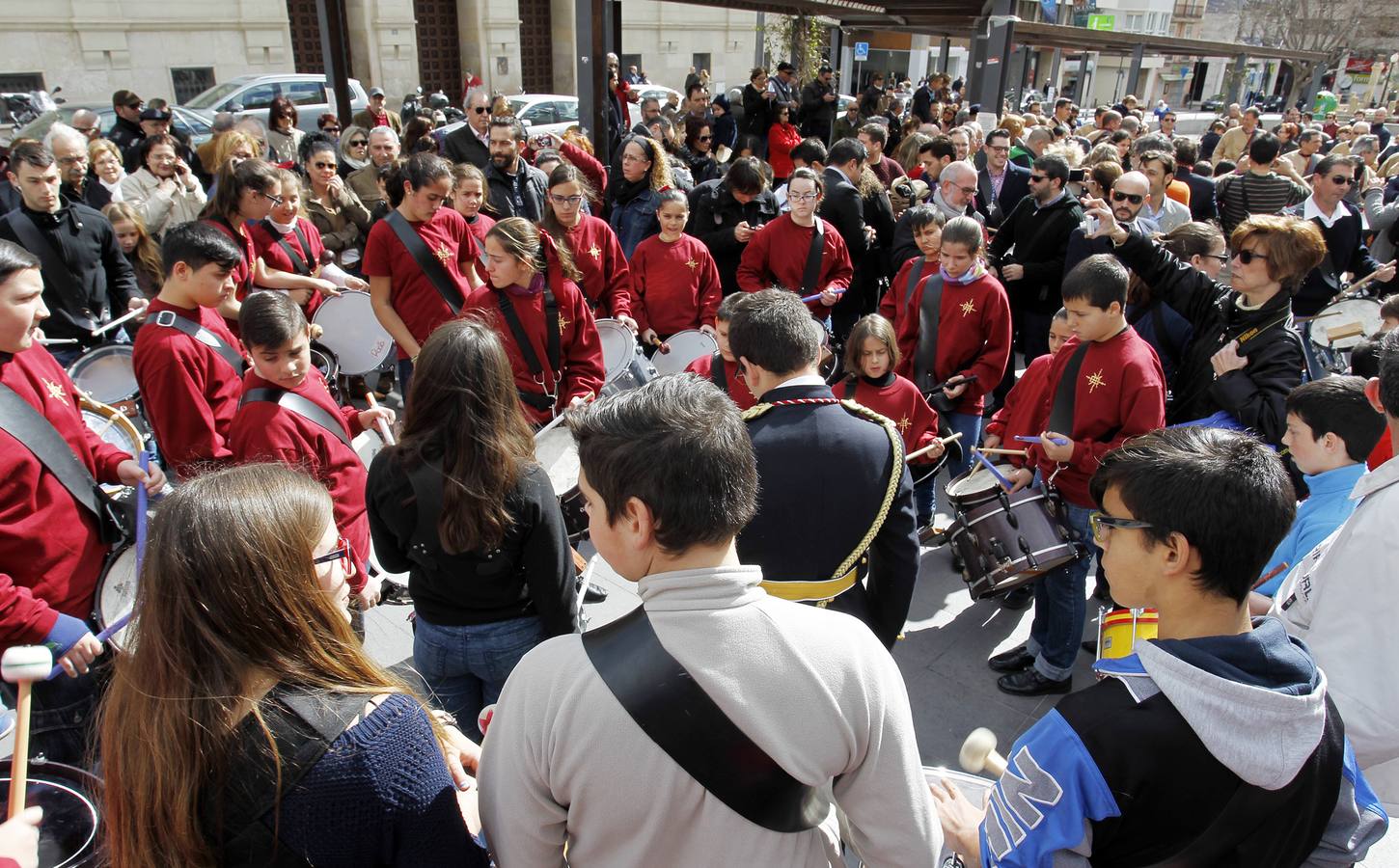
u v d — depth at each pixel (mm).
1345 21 39219
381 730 1104
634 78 18359
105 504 2350
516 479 1931
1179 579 1190
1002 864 1218
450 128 8125
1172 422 3574
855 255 5891
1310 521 2105
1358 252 5527
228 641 1076
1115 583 1278
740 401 3230
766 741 1031
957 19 10375
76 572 2242
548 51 22938
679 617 1059
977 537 2850
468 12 20734
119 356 4008
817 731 1060
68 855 1416
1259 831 1119
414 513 1958
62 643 2033
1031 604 3727
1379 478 1619
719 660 1037
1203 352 3352
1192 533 1146
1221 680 1091
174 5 16422
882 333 3416
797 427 1893
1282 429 2768
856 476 1871
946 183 5535
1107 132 10797
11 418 2129
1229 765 1090
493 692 2180
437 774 1146
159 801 1046
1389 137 15938
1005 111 11727
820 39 16641
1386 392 1657
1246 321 2945
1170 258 3389
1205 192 7344
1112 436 2971
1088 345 3002
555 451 3053
